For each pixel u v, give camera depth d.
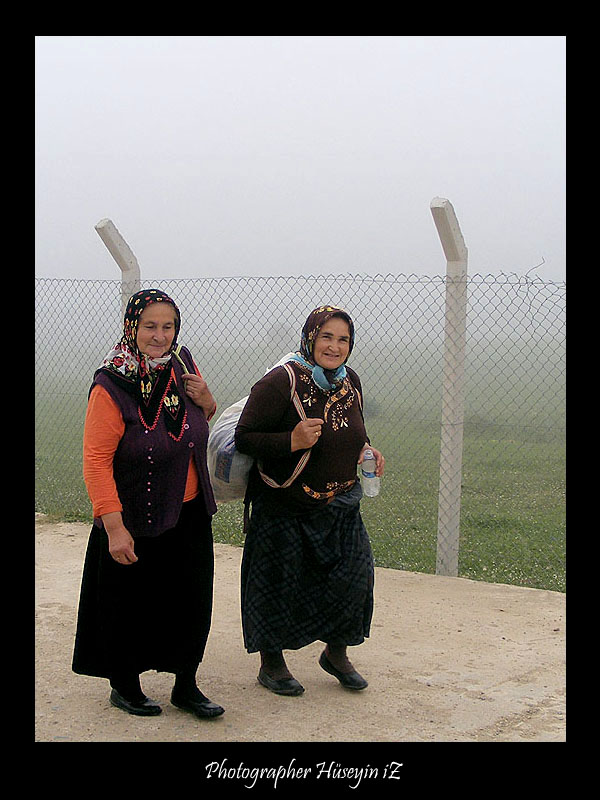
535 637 4.78
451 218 5.70
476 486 8.77
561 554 6.40
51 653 4.54
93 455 3.48
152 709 3.81
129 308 3.58
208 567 3.77
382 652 4.58
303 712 3.87
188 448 3.63
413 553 6.57
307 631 3.99
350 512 4.03
